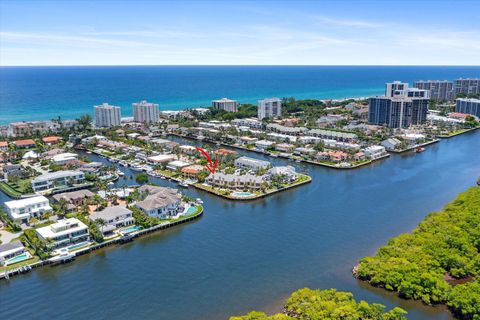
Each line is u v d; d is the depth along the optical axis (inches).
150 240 5241.1
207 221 5861.2
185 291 4018.2
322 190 7249.0
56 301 3875.5
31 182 7239.2
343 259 4626.0
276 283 4141.2
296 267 4456.2
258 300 3853.3
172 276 4306.1
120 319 3595.0
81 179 7731.3
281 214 6087.6
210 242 5137.8
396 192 7071.9
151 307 3764.8
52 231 5000.0
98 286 4124.0
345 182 7741.1
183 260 4662.9
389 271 4050.2
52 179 7411.4
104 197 6643.7
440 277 3981.3
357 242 5064.0
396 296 3860.7
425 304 3727.9
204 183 7608.3
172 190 6619.1
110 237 5206.7
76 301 3875.5
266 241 5132.9
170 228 5625.0
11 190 7268.7
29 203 5935.0
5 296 3964.1
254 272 4367.6
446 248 4443.9
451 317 3545.8
